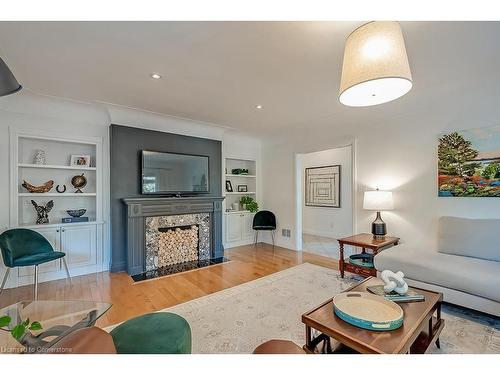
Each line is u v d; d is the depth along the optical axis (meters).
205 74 2.36
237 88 2.69
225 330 2.04
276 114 3.65
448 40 1.83
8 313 1.71
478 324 2.07
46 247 2.92
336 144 4.14
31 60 2.08
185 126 4.16
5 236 2.65
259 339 1.92
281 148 5.18
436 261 2.38
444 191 2.91
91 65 2.18
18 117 3.03
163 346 1.25
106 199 3.62
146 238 3.65
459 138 2.79
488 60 2.14
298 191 4.88
